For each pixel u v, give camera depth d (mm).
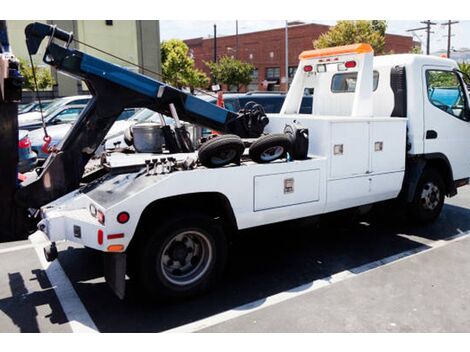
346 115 6199
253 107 5621
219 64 43406
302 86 6598
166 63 38219
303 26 45156
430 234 6246
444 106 6359
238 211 4441
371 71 5551
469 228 6516
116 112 4793
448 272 4918
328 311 4066
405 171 6176
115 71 4695
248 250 5648
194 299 4332
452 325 3826
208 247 4375
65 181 4570
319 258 5375
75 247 5855
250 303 4238
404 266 5098
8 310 4172
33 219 4449
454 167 6656
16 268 5172
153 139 5270
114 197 3992
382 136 5520
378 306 4156
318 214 5145
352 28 34312
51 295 4473
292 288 4551
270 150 4621
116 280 3998
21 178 4699
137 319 3975
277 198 4676
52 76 23578
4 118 4137
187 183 4113
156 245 4078
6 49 4297
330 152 5035
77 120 4691
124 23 27141
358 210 5625
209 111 5305
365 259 5328
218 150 4227
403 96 5957
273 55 48906
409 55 6105
